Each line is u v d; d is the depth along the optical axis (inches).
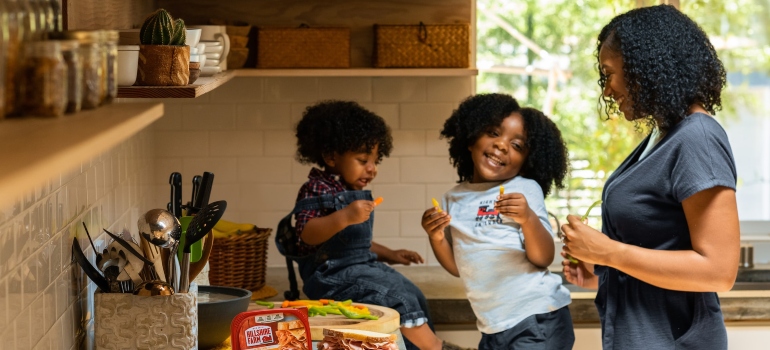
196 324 66.1
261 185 131.5
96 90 44.3
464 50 122.5
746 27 134.6
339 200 105.7
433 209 102.7
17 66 37.9
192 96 65.5
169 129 129.8
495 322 102.0
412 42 122.0
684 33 74.2
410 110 131.0
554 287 102.0
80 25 70.1
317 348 72.3
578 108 134.6
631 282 76.9
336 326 83.8
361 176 108.6
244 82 130.2
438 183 132.1
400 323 99.9
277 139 131.1
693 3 134.0
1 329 47.3
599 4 133.8
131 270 64.7
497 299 102.0
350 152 107.3
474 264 103.0
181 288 67.1
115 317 63.9
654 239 74.9
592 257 74.1
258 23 128.4
